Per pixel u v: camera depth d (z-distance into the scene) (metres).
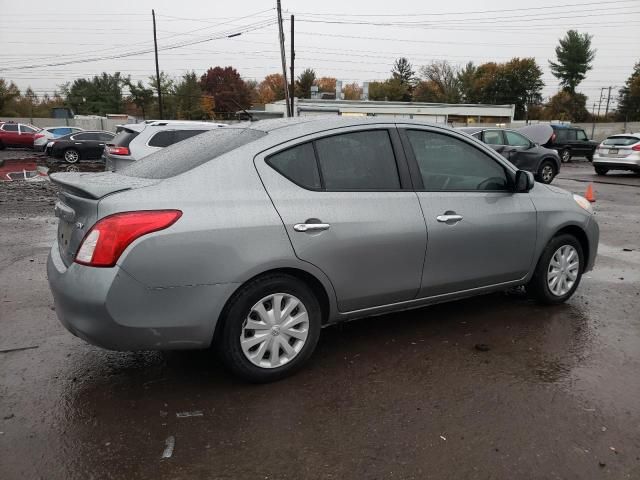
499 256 4.31
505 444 2.80
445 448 2.76
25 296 5.10
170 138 10.77
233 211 3.14
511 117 50.03
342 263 3.50
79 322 2.96
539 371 3.62
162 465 2.62
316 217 3.38
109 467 2.60
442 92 87.75
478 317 4.61
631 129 53.12
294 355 3.45
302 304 3.42
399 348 3.97
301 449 2.75
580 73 79.44
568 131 27.61
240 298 3.20
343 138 3.65
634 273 6.21
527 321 4.53
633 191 14.84
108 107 70.31
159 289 2.96
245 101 85.31
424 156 3.99
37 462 2.62
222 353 3.25
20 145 31.95
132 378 3.49
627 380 3.51
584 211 4.91
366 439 2.83
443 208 3.95
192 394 3.29
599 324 4.50
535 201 4.55
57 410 3.09
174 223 2.98
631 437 2.87
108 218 2.91
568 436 2.87
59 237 3.49
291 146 3.45
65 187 3.23
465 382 3.46
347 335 4.21
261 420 3.00
